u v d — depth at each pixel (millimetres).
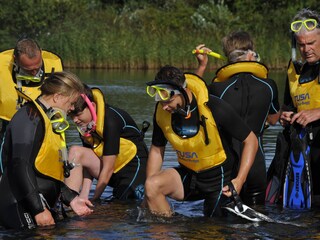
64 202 5621
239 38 6320
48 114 5188
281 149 6406
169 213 5719
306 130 6262
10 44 28188
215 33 27047
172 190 5715
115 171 6469
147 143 8758
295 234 5262
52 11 29062
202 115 5453
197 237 5145
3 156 5309
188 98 5395
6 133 5277
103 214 5820
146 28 29719
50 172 5258
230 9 35531
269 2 34188
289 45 24531
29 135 5125
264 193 6289
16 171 5117
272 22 31391
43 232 5215
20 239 5035
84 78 20031
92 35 25844
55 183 5340
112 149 6215
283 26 29875
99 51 25047
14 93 6312
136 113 11977
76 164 6016
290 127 6398
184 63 24609
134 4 36469
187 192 5770
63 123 5250
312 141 6309
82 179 6352
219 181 5668
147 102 13773
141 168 6531
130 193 6434
